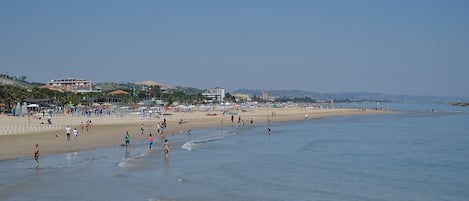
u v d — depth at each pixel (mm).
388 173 36531
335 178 34000
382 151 51500
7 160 39438
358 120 128750
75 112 127750
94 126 82938
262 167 38531
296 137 69812
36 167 35844
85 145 52531
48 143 53312
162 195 26734
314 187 30438
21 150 46031
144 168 36656
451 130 86062
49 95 172500
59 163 38188
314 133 78875
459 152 50781
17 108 108875
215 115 140750
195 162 40625
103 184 29672
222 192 28062
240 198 26609
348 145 57750
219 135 72125
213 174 34406
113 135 65812
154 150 49094
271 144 58344
